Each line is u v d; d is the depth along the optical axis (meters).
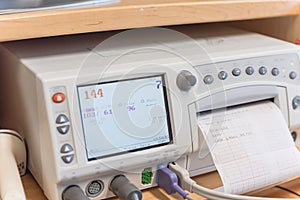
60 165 0.58
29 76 0.62
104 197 0.64
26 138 0.69
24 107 0.67
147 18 0.69
